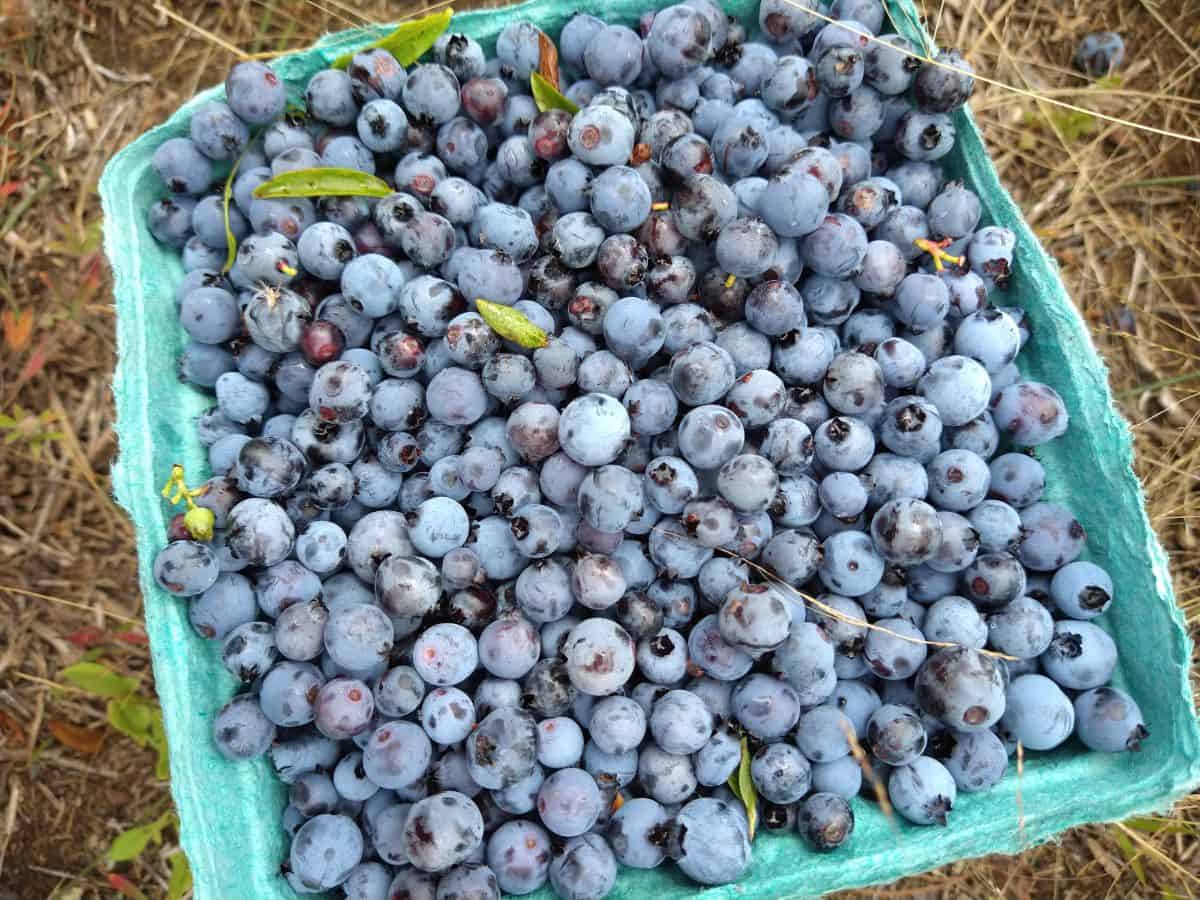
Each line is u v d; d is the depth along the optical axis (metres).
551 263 0.17
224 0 0.25
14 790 0.23
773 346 0.17
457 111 0.18
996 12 0.26
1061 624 0.17
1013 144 0.26
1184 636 0.17
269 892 0.16
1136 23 0.26
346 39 0.19
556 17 0.19
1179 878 0.23
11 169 0.25
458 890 0.14
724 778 0.16
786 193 0.16
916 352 0.17
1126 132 0.26
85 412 0.24
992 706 0.15
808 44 0.19
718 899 0.15
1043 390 0.17
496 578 0.16
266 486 0.16
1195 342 0.25
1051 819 0.16
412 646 0.16
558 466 0.15
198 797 0.16
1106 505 0.18
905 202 0.19
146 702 0.22
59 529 0.24
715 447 0.15
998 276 0.18
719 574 0.16
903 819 0.16
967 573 0.16
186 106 0.18
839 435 0.16
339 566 0.16
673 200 0.16
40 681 0.23
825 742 0.16
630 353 0.16
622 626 0.16
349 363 0.16
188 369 0.18
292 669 0.15
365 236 0.17
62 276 0.24
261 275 0.17
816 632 0.15
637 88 0.19
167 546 0.16
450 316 0.16
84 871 0.23
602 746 0.15
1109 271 0.26
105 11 0.25
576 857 0.15
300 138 0.18
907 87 0.18
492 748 0.14
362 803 0.16
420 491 0.17
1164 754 0.16
